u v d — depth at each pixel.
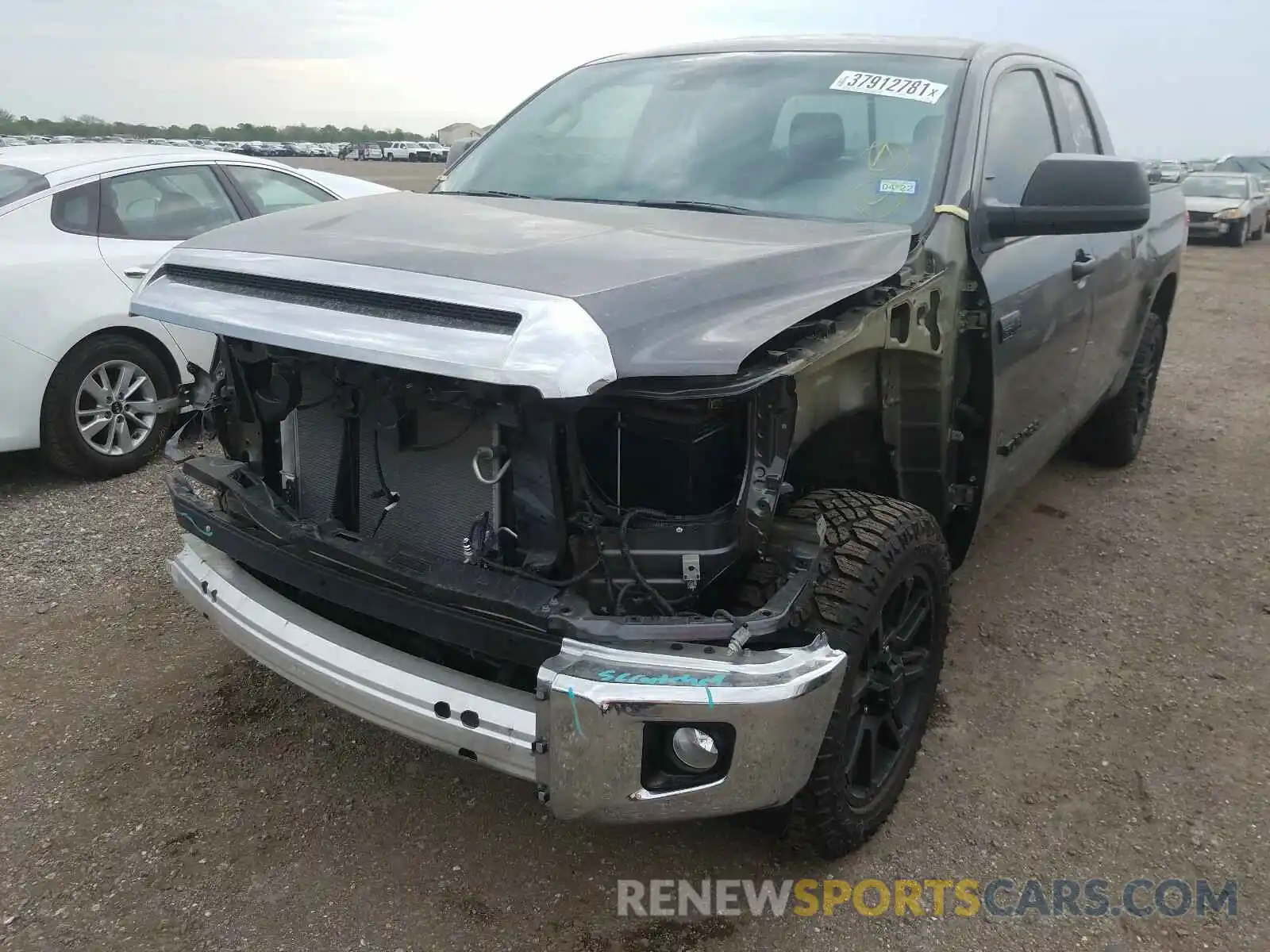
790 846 2.65
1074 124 4.45
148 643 3.80
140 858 2.71
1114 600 4.34
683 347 2.06
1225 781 3.14
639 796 2.09
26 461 5.85
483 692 2.21
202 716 3.35
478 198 3.46
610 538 2.24
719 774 2.14
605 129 3.70
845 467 3.06
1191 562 4.75
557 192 3.51
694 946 2.47
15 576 4.30
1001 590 4.41
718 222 2.99
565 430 2.18
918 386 2.95
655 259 2.37
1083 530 5.11
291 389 2.61
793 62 3.68
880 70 3.54
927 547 2.75
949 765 3.20
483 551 2.34
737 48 3.90
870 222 3.08
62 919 2.49
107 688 3.50
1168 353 9.65
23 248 5.13
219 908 2.55
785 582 2.31
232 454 3.02
